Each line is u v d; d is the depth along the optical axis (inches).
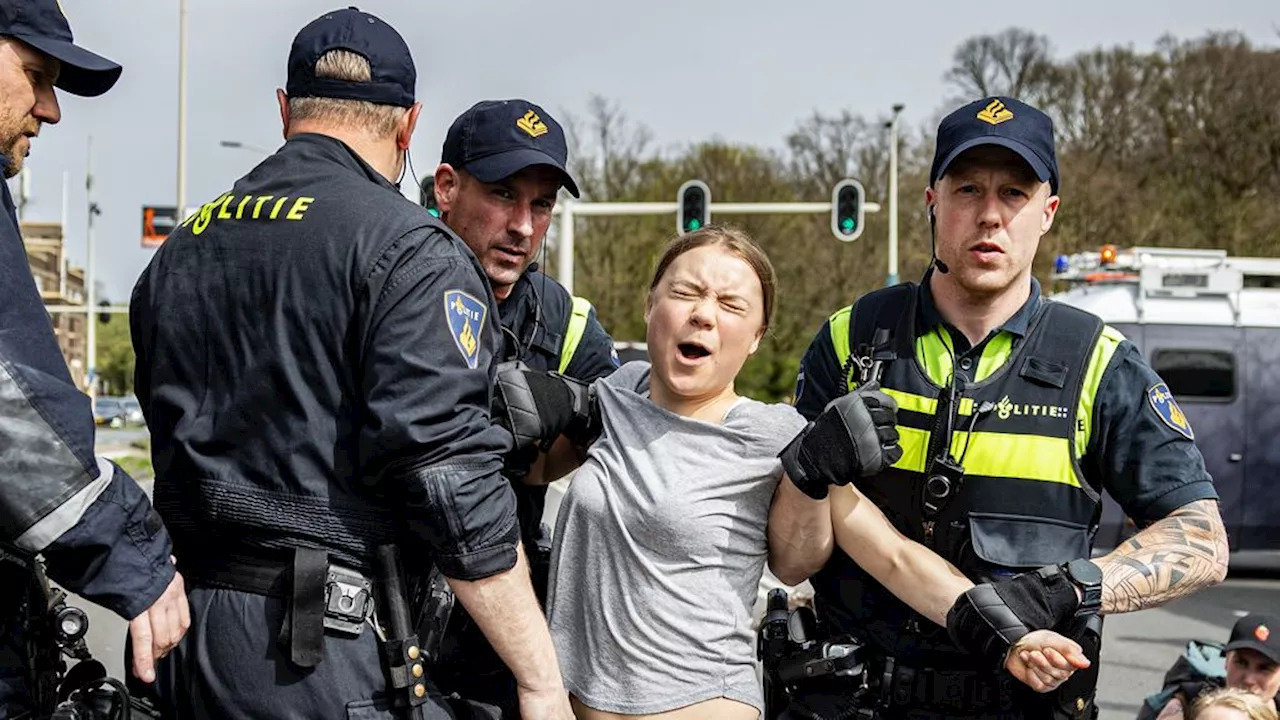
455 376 87.3
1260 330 444.1
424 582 94.1
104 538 81.0
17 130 88.2
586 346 135.5
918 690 108.2
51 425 79.4
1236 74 1311.5
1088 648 104.3
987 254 106.0
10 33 86.3
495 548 87.6
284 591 87.7
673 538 91.6
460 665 107.7
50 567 82.1
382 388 86.0
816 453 90.5
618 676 92.6
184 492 91.2
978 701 107.1
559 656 95.7
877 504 111.1
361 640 88.4
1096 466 110.1
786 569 100.6
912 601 103.4
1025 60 1481.3
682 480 92.5
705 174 1393.9
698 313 93.5
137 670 83.4
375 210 90.1
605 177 1318.9
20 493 78.4
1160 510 105.8
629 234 1149.7
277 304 88.7
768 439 95.0
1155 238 1179.3
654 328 95.8
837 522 103.1
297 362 88.4
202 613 89.3
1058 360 108.7
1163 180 1293.1
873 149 1414.9
